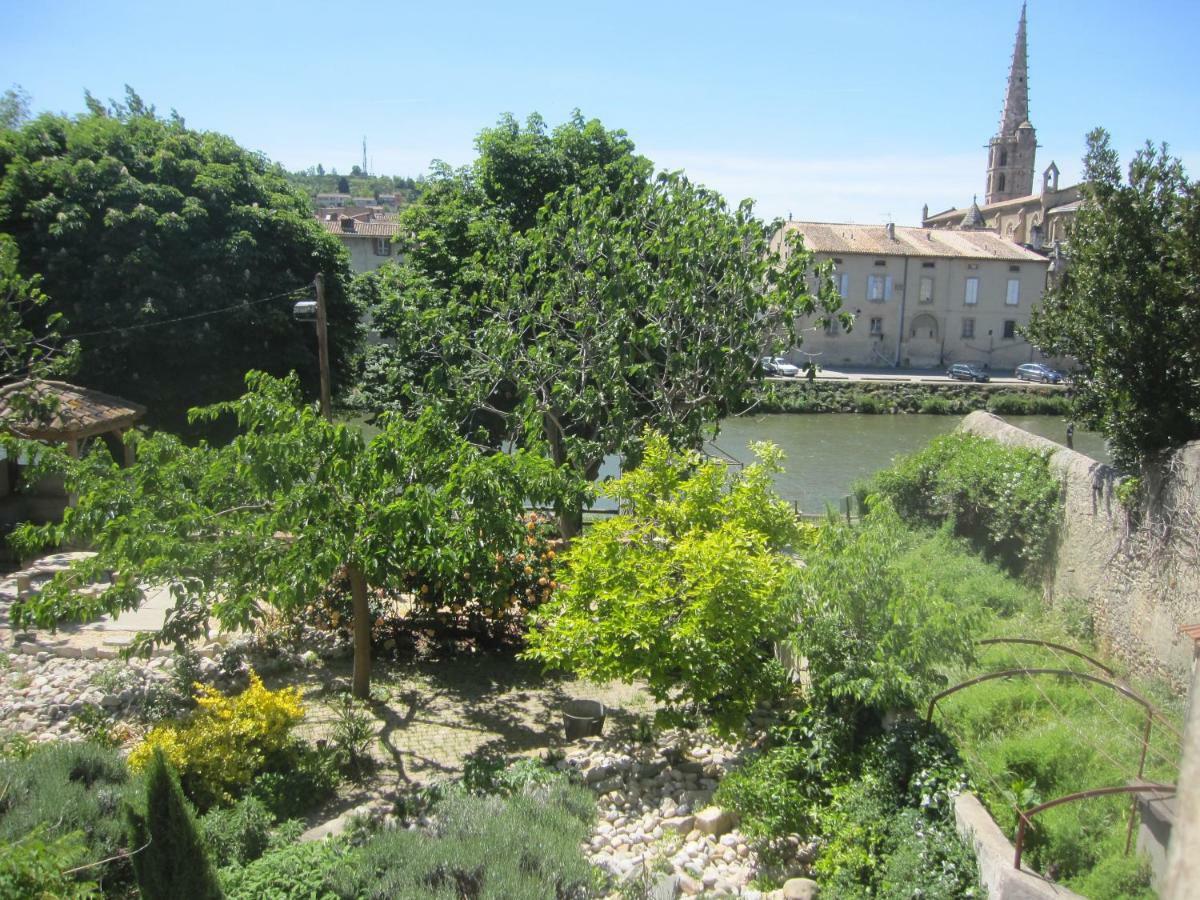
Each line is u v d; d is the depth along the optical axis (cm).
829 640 795
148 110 2608
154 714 955
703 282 1441
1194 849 137
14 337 1499
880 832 669
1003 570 1240
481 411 1784
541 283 1515
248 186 2281
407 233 1991
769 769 787
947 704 782
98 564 911
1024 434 1319
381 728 998
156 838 546
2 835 613
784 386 4338
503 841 673
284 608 967
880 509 874
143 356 2073
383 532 946
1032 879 542
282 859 665
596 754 916
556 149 1950
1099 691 802
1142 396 1013
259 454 930
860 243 5078
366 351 2530
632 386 1519
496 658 1223
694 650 842
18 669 1045
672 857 732
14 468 1702
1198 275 970
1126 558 1008
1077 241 1107
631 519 999
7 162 2119
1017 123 7056
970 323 5153
